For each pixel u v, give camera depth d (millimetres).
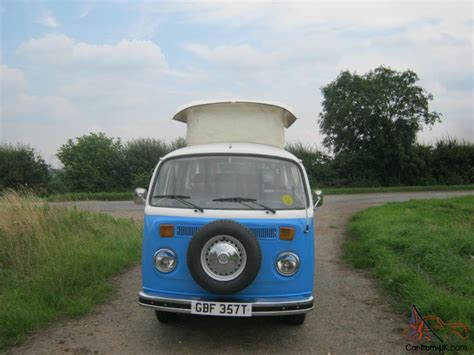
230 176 5195
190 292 4754
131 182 34156
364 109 39594
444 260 7676
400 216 13883
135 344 4926
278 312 4566
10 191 10523
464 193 32844
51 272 6789
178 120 7883
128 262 8352
